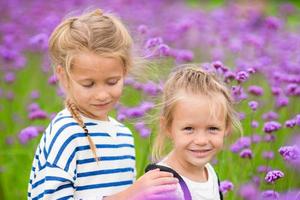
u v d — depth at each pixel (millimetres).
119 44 2926
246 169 4152
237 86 3885
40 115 4562
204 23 7871
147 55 3424
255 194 3707
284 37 7602
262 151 4348
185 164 3027
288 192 3514
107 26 2959
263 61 5590
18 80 6914
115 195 2854
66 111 3035
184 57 4898
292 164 3625
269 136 4062
